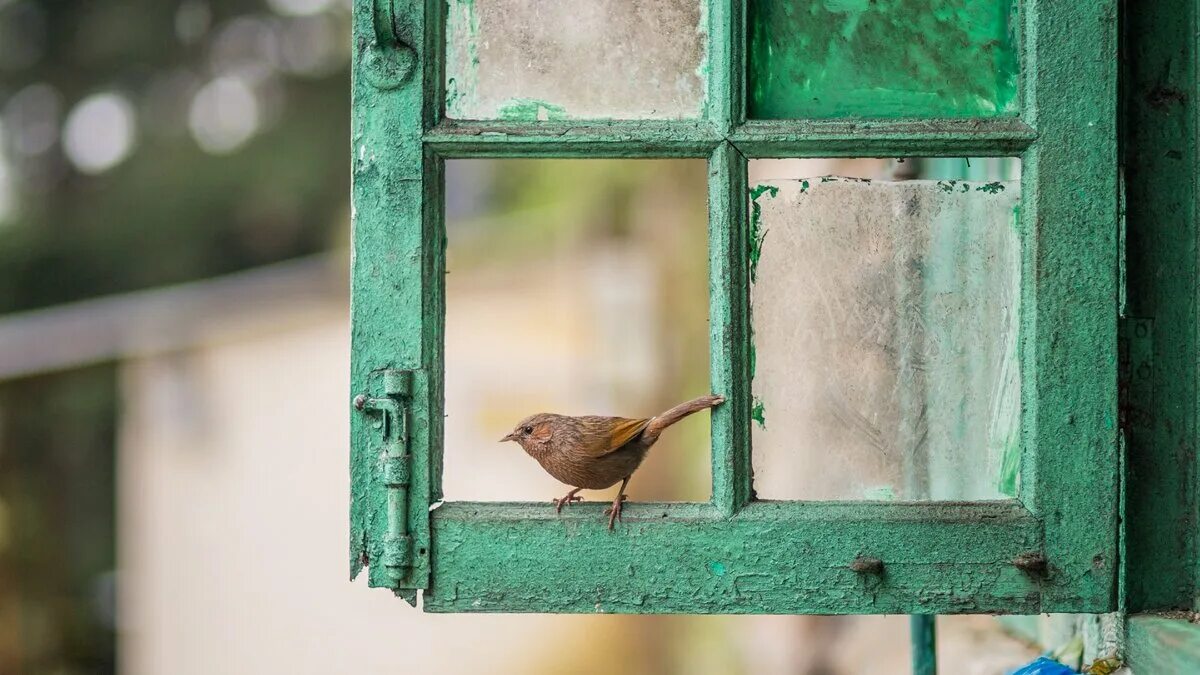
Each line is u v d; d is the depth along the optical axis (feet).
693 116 15.92
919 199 16.06
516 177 50.47
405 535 15.80
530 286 44.16
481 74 15.93
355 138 15.81
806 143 15.81
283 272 46.42
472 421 43.88
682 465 39.70
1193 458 16.02
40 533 51.62
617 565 15.81
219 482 45.62
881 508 15.83
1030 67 15.83
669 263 40.63
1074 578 15.80
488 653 41.57
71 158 66.49
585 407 42.57
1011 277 16.01
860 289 16.05
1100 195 15.80
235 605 44.78
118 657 46.50
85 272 65.41
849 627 22.50
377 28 15.79
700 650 36.42
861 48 15.94
